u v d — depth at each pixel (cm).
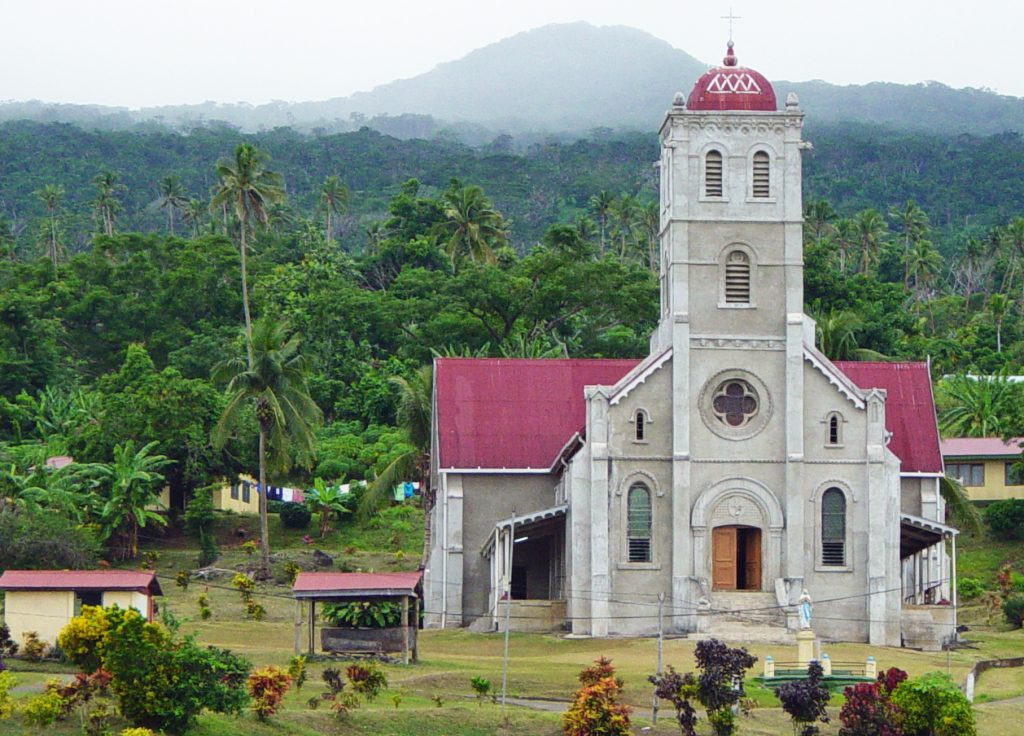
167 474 12438
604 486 8869
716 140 9031
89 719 5741
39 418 13662
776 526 8862
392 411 14712
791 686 6456
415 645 7725
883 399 8962
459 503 9556
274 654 7731
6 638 7288
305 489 13050
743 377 8950
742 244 8988
